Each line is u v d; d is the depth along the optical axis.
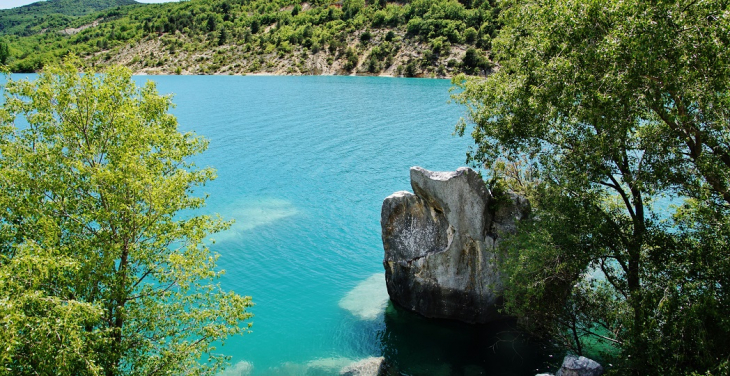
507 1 21.80
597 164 16.92
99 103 15.64
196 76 156.00
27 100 16.06
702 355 14.41
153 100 17.41
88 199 15.20
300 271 29.06
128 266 15.16
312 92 107.00
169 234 15.92
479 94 23.52
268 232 34.50
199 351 15.66
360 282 27.80
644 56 13.71
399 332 22.62
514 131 20.62
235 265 29.70
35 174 14.80
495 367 19.83
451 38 154.62
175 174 16.78
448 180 22.12
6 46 187.12
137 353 14.94
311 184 44.38
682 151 16.97
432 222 23.20
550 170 18.91
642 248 17.41
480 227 22.48
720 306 14.34
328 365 20.25
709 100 14.20
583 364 16.41
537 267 17.92
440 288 23.16
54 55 183.75
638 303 16.08
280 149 56.22
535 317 19.70
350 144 58.28
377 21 179.00
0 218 14.45
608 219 17.64
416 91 108.75
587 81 15.50
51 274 13.09
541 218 19.73
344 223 36.12
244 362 20.64
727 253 15.20
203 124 69.31
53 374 11.94
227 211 38.16
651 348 14.89
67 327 11.51
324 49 169.25
